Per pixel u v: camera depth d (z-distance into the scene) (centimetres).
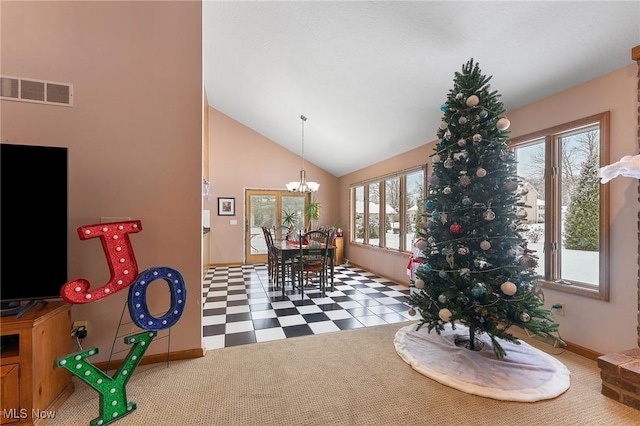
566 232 248
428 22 230
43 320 152
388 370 203
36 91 194
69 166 200
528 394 171
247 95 509
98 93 206
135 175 213
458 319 203
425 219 252
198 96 228
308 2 258
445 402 168
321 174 734
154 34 219
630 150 197
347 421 152
